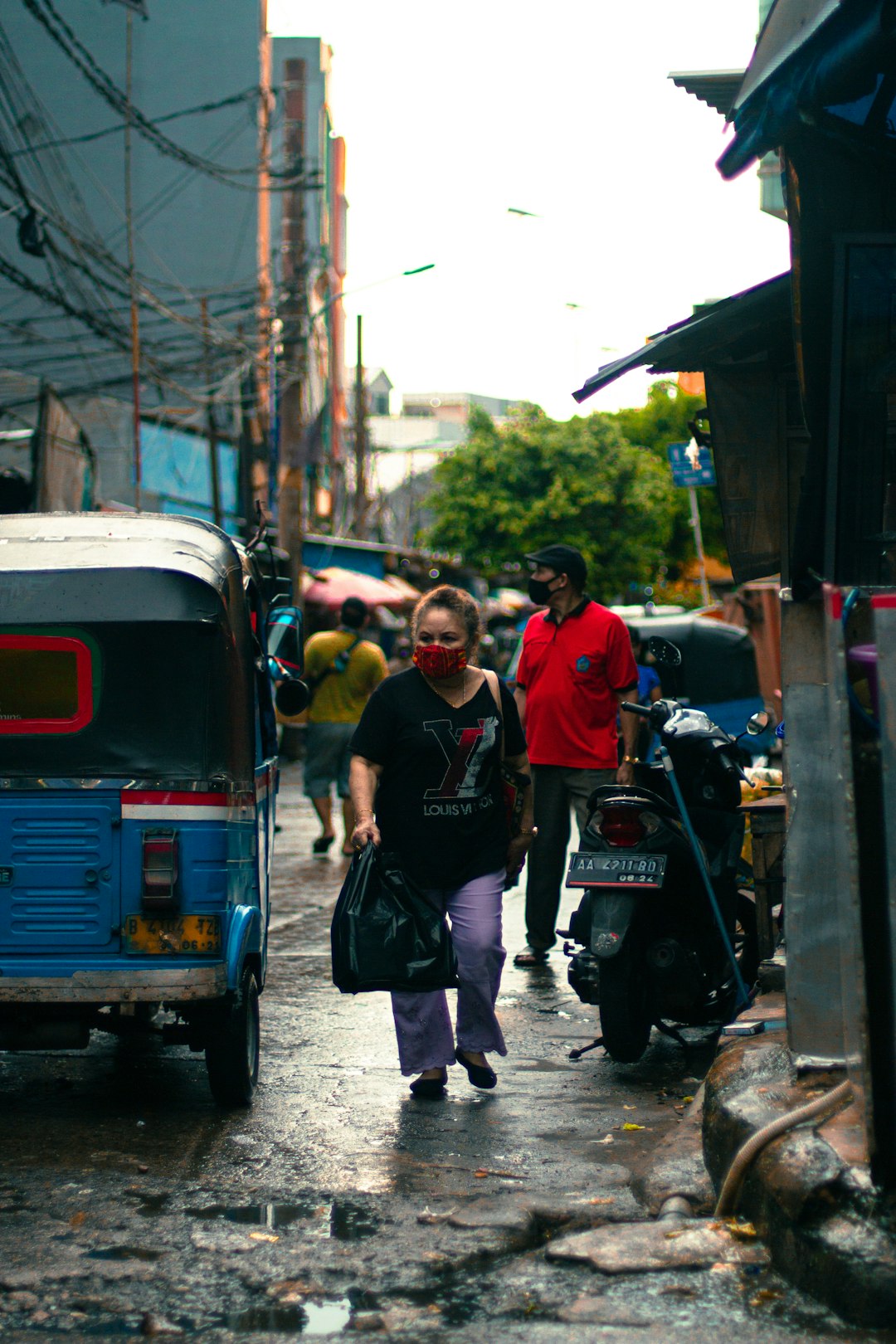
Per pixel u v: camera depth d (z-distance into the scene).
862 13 3.67
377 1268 4.09
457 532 48.03
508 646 48.69
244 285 33.81
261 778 6.43
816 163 4.52
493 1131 5.51
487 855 5.99
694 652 19.14
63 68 34.31
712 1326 3.62
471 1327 3.69
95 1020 5.71
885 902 3.82
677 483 17.92
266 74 34.75
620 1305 3.76
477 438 48.62
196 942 5.52
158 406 32.06
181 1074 6.46
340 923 5.70
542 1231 4.45
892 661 3.81
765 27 4.33
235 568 6.05
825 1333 3.56
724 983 6.78
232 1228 4.42
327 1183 4.87
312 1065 6.52
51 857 5.55
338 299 26.06
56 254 21.86
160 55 34.53
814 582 4.78
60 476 20.48
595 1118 5.69
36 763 5.57
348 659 13.60
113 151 34.28
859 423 4.51
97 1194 4.74
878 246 4.42
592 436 47.44
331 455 46.62
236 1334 3.68
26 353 32.66
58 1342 3.65
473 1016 6.02
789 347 6.54
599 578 46.66
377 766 5.98
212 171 26.22
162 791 5.55
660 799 6.55
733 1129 4.55
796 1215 3.86
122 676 5.61
